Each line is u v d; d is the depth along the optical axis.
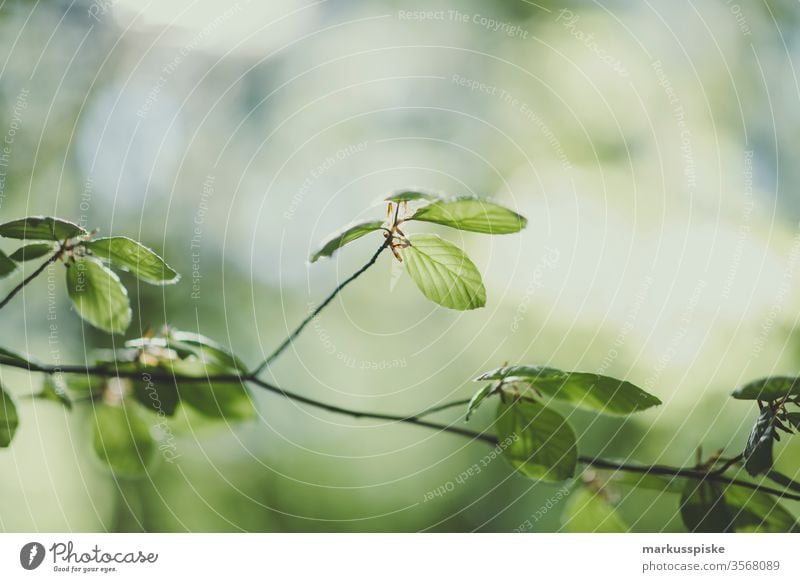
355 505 4.04
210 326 3.73
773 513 1.49
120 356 1.53
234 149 3.95
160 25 3.66
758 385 1.45
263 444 3.92
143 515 3.76
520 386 1.48
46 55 3.37
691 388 3.35
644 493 2.65
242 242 3.92
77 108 3.44
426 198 1.43
